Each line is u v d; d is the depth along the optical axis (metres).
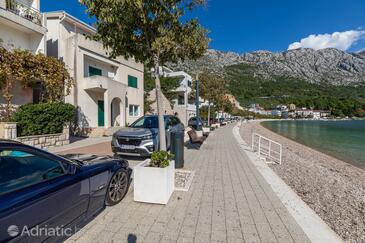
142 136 7.81
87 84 16.72
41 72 11.88
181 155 7.01
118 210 4.00
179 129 10.27
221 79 25.97
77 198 3.04
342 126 53.84
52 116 11.42
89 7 4.51
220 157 9.23
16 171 2.63
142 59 5.89
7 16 11.84
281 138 26.11
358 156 15.72
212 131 23.67
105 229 3.36
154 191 4.29
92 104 17.73
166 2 4.88
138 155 7.82
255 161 8.54
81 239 3.08
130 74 22.84
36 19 13.98
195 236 3.21
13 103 12.68
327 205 5.64
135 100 23.09
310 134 32.88
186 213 3.93
